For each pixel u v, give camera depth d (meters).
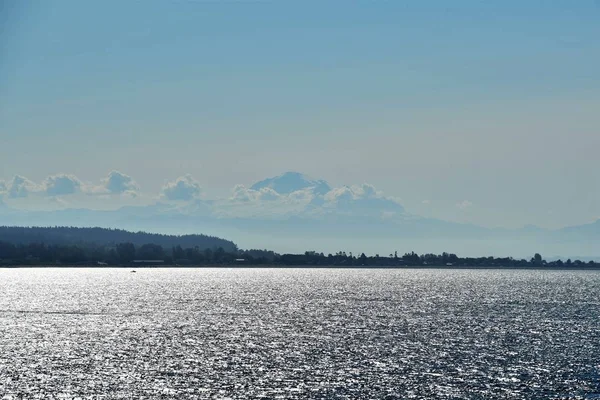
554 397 126.38
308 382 137.12
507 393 128.88
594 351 174.75
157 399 123.88
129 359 162.25
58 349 176.62
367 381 138.00
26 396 126.06
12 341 192.00
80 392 128.75
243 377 141.50
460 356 166.50
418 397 126.06
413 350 175.62
